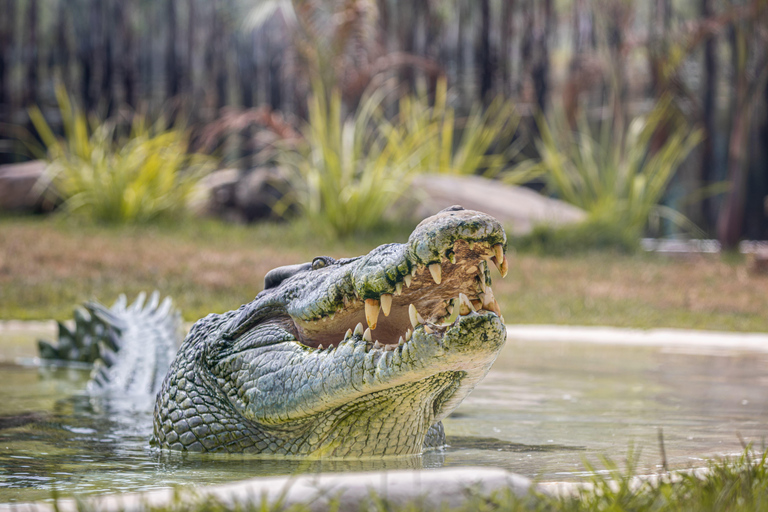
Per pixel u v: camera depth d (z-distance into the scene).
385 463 3.54
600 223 18.25
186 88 29.12
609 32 22.16
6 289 11.17
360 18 20.39
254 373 3.79
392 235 17.50
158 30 32.03
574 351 8.34
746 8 21.06
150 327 7.64
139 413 5.19
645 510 2.32
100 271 12.66
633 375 6.75
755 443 3.98
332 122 18.72
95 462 3.67
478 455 3.72
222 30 28.66
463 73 28.34
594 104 29.38
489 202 18.61
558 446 3.99
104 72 28.84
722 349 8.55
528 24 26.38
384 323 3.71
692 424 4.61
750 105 21.47
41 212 21.08
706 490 2.49
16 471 3.39
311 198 18.00
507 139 25.34
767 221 26.05
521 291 12.46
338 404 3.46
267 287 4.15
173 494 2.29
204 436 3.98
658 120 22.08
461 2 27.53
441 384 3.45
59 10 30.53
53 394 5.93
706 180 24.39
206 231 18.12
